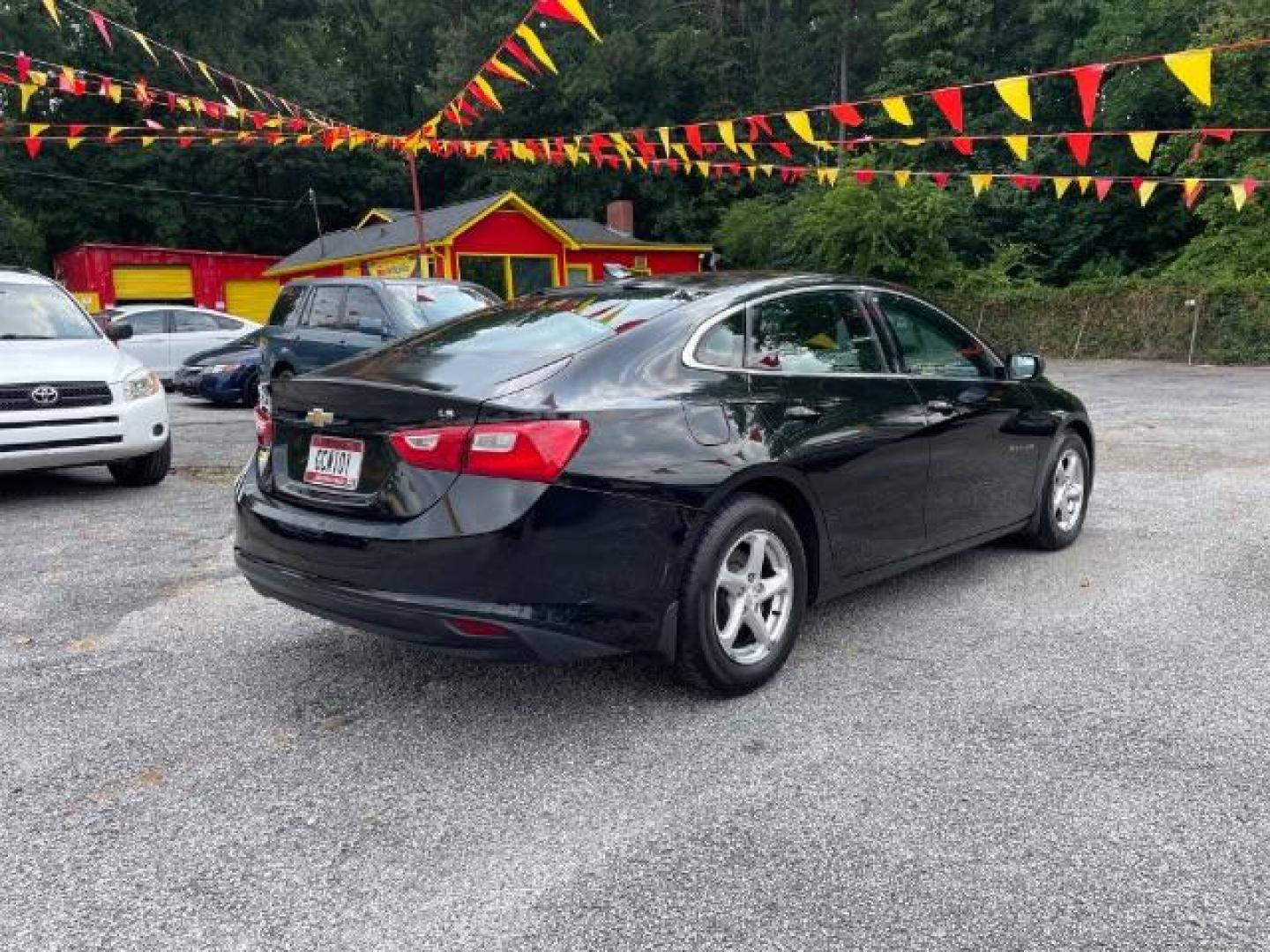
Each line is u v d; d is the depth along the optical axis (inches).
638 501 121.1
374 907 89.6
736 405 135.3
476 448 114.0
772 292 151.1
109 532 243.0
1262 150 898.7
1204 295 772.6
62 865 97.1
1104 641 154.4
